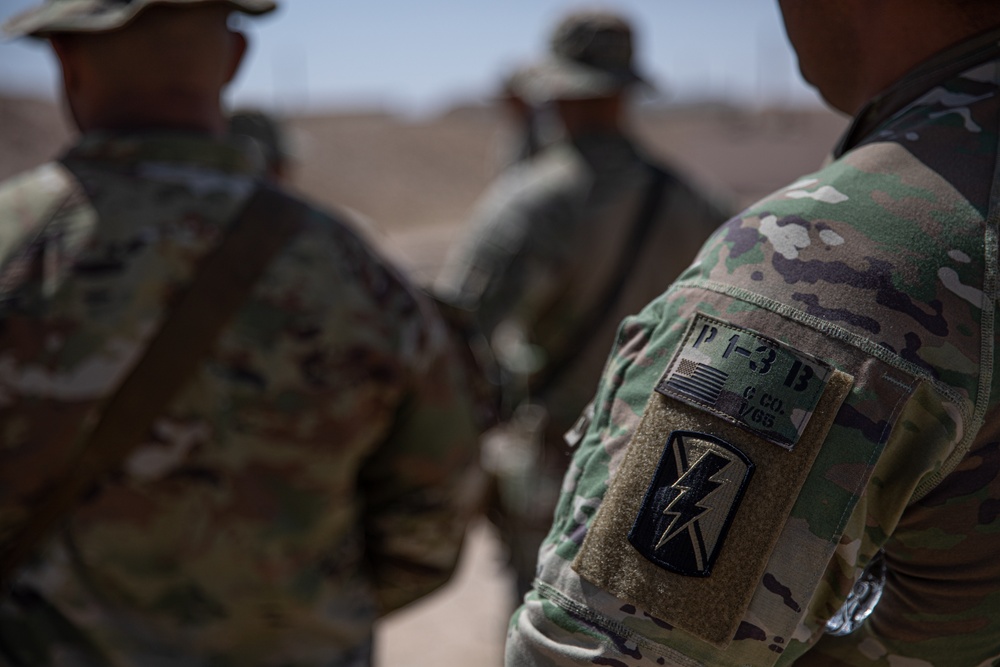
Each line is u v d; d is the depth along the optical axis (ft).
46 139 52.95
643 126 89.61
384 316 4.71
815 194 2.35
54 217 4.23
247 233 4.42
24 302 4.08
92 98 4.56
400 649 10.43
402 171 74.79
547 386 8.12
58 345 4.09
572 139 8.33
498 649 10.33
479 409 5.70
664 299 2.42
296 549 4.52
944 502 2.26
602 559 2.20
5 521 4.09
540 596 2.31
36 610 4.17
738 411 2.16
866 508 2.17
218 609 4.39
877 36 2.64
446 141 84.99
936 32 2.53
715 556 2.11
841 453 2.12
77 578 4.20
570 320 8.04
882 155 2.40
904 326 2.17
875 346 2.16
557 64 8.52
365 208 65.82
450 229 63.52
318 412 4.47
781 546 2.11
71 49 4.50
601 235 7.98
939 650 2.41
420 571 5.39
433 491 5.14
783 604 2.10
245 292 4.35
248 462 4.37
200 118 4.62
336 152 73.05
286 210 4.57
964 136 2.38
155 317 4.20
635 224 8.05
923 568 2.35
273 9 4.87
